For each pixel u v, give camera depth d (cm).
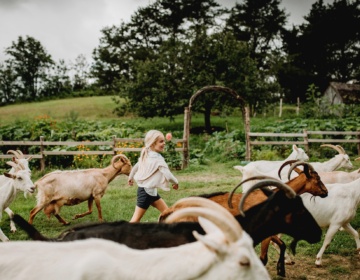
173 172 1368
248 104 2611
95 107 4322
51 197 768
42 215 848
